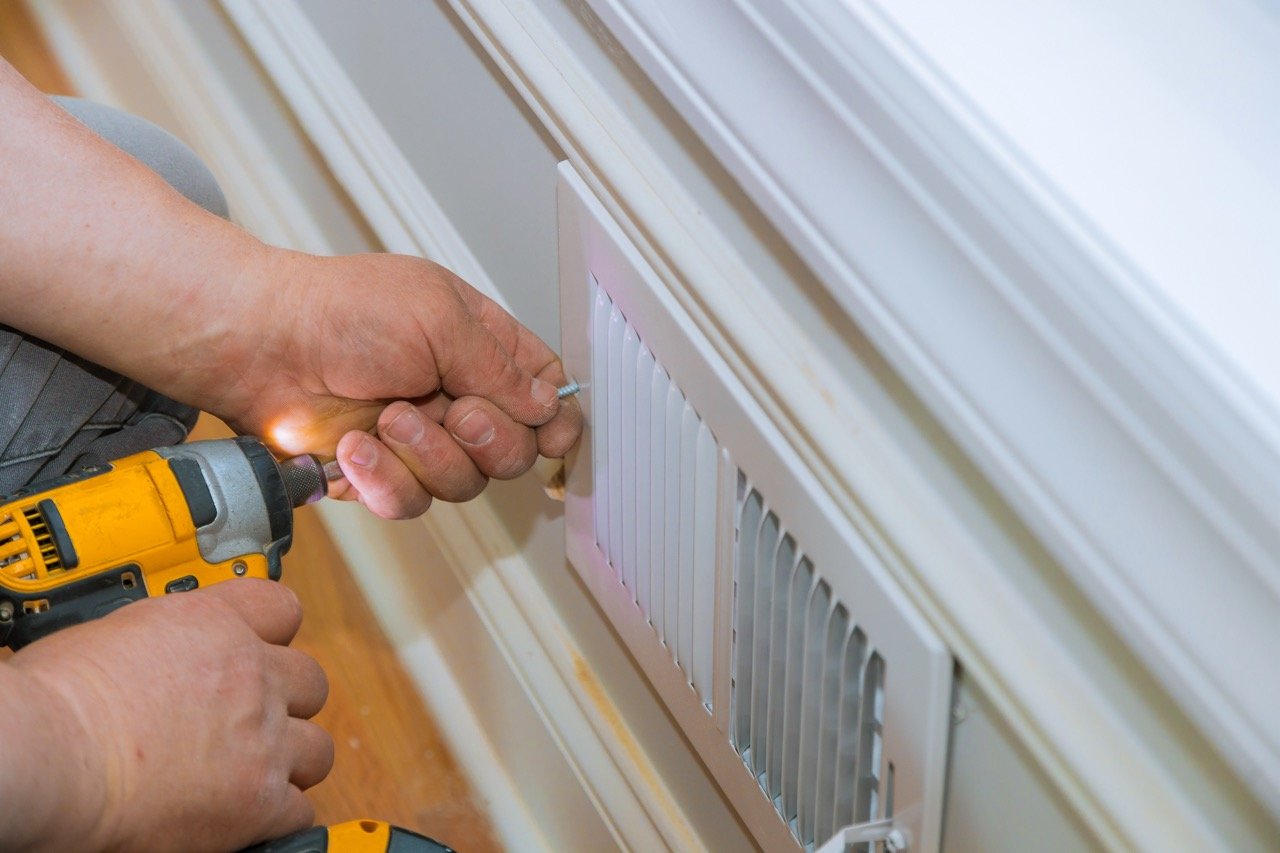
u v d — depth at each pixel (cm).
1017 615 59
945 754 66
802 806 80
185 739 64
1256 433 42
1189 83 52
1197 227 47
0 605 74
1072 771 57
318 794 126
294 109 123
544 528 111
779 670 78
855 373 66
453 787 128
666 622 90
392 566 137
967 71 51
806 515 68
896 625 64
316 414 90
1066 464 50
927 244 53
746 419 71
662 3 64
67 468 87
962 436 55
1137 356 45
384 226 116
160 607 68
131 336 80
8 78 76
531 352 95
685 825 106
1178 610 48
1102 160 49
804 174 59
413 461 89
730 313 71
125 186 78
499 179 99
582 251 84
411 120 109
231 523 80
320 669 77
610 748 110
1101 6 55
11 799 54
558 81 81
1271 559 43
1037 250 48
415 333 83
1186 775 54
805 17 55
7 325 81
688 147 73
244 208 146
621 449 89
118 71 166
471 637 125
